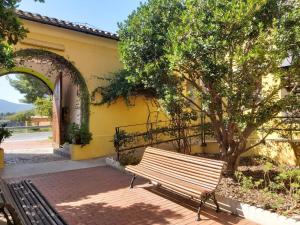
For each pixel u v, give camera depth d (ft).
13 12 13.14
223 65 17.52
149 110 37.91
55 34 31.40
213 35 17.22
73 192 19.70
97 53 35.09
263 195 16.25
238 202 15.39
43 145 47.14
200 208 14.90
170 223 14.40
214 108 20.62
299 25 16.88
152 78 21.29
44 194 19.22
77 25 31.81
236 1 17.38
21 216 13.61
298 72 18.52
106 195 18.94
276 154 28.53
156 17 21.58
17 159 33.01
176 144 32.09
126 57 22.24
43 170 26.84
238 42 17.87
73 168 27.71
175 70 19.60
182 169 17.48
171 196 18.57
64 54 32.37
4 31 13.15
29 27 29.37
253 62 17.46
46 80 41.81
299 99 19.72
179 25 18.81
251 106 19.70
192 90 23.56
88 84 34.22
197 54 17.20
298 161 26.71
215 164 15.42
